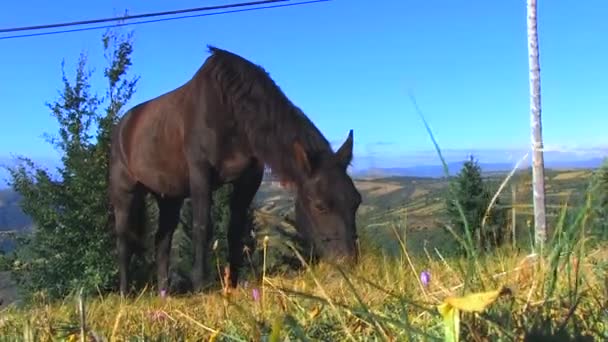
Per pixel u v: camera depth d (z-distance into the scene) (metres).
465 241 1.76
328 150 5.46
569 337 1.07
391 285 2.77
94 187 10.74
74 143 10.98
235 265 6.30
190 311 3.41
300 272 6.00
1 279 10.98
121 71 11.30
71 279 10.52
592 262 2.21
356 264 4.81
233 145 5.98
